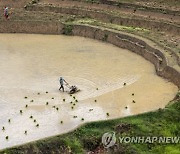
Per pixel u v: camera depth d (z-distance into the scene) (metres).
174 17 70.06
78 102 48.22
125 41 64.50
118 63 58.69
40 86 52.34
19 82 53.53
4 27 73.00
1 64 59.16
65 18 73.94
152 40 62.97
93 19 74.00
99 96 49.53
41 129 42.41
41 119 44.50
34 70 56.91
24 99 49.16
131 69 56.62
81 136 40.81
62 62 59.31
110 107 46.72
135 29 68.56
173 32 66.19
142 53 61.28
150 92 50.03
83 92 50.62
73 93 50.38
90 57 61.03
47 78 54.41
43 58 60.91
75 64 58.53
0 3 79.50
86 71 56.19
